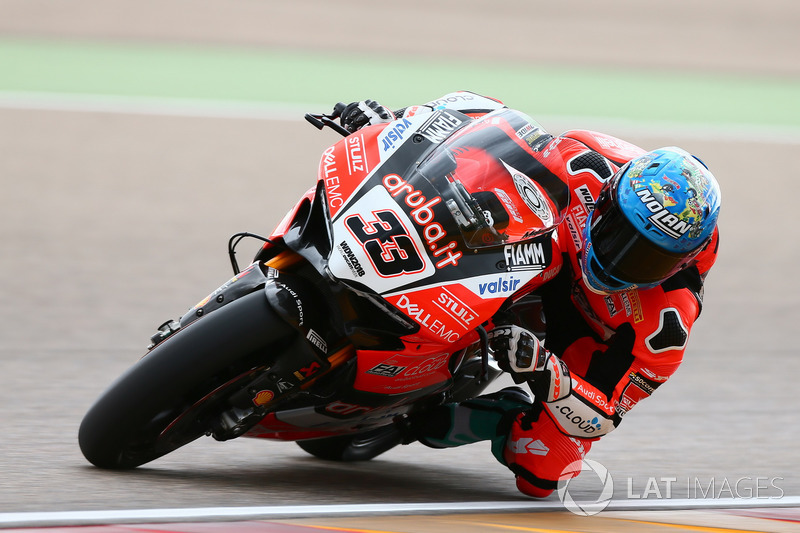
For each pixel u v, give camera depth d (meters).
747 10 104.75
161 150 42.66
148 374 11.93
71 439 15.21
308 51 71.31
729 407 20.56
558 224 12.42
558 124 53.53
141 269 27.91
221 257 29.81
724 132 55.97
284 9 87.88
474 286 11.53
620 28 93.25
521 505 13.20
